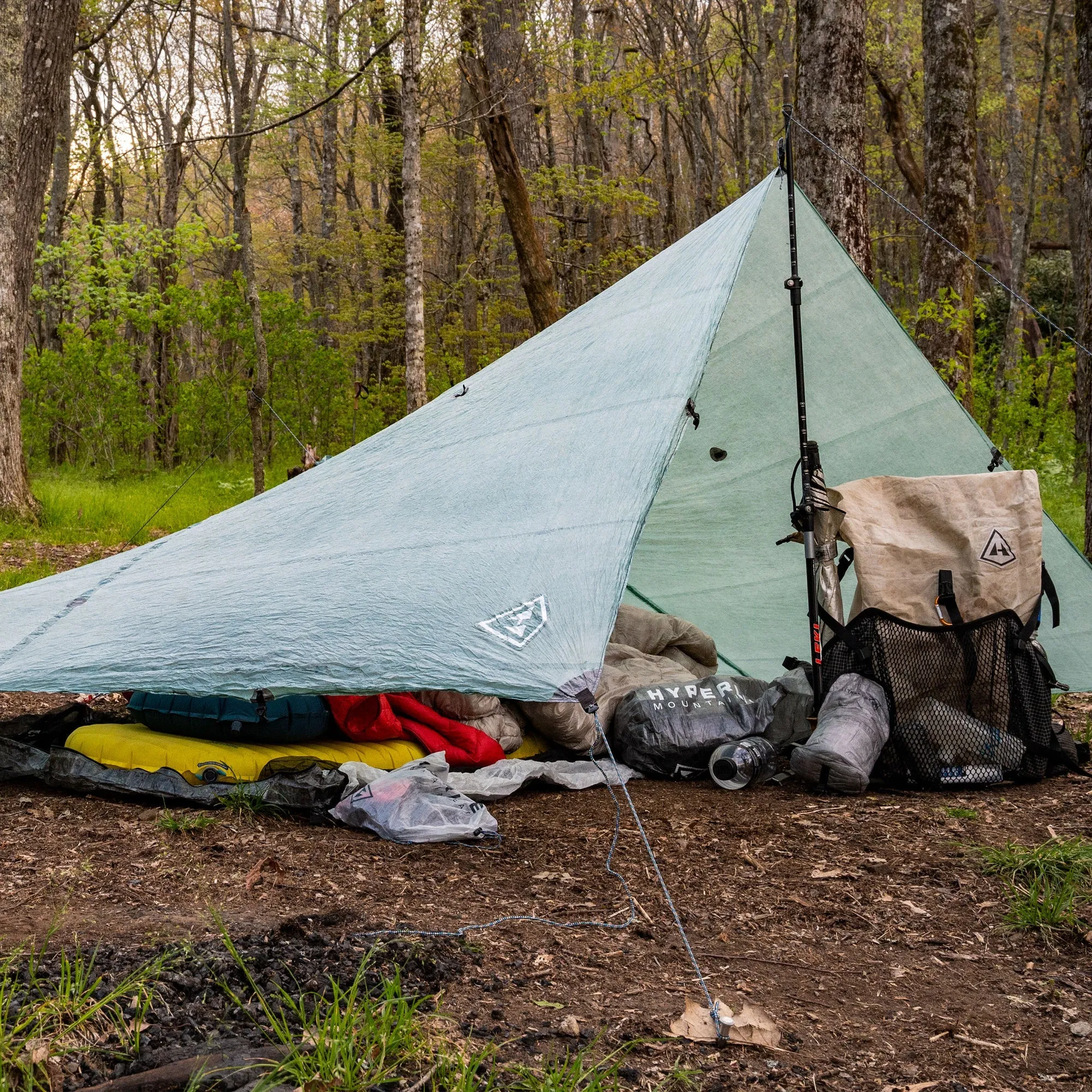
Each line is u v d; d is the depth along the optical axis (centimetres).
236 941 279
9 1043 214
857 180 948
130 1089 206
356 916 306
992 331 2062
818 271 549
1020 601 482
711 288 488
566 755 520
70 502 1354
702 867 369
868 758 456
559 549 398
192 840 373
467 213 2245
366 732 466
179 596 475
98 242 1903
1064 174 2658
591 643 349
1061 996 280
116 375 1842
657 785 482
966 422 590
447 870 356
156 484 1686
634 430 440
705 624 702
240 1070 213
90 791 427
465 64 1356
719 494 646
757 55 1956
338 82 1814
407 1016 235
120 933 283
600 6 2025
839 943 311
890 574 481
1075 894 338
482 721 492
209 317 1853
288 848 369
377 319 2180
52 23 1221
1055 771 494
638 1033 249
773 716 501
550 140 2195
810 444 491
